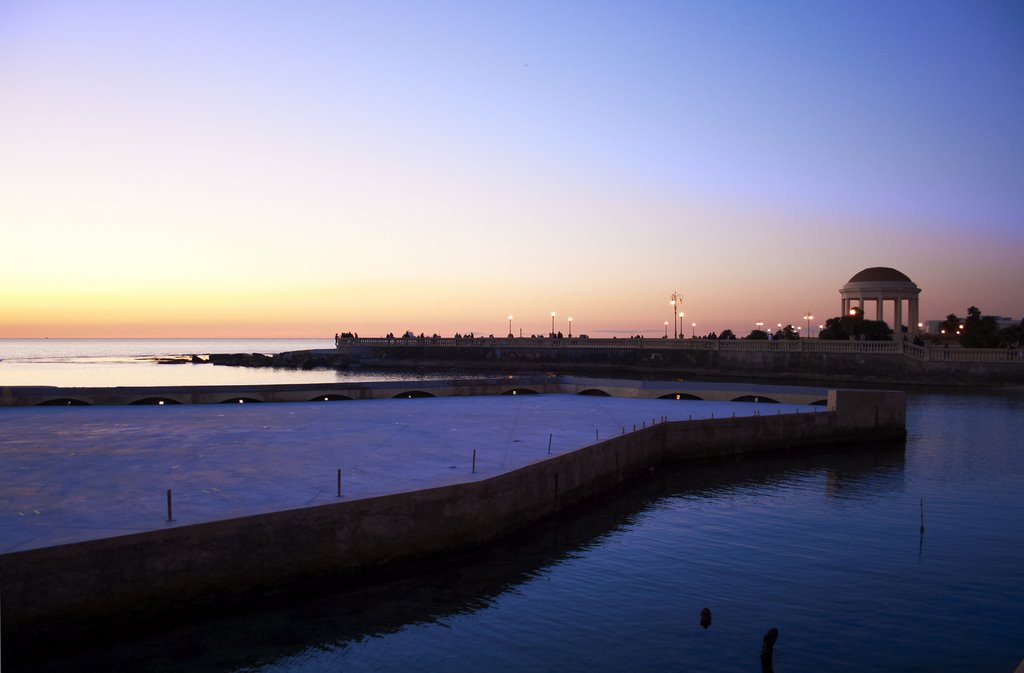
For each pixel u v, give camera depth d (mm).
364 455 23078
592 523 23359
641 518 24125
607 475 26984
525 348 112938
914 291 98188
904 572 19156
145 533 14398
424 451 24000
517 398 43688
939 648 14969
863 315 99125
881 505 26062
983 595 17656
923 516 24547
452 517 18875
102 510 16109
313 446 24594
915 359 78500
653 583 18156
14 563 13062
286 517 16109
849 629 15734
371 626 15375
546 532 22016
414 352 122562
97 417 31500
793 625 15898
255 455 22781
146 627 14383
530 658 14242
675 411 37781
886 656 14609
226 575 15312
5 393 36000
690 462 33594
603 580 18281
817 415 37594
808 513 24938
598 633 15352
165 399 38125
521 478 21141
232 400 39281
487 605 16562
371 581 17375
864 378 81688
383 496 17578
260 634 14836
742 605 16906
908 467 33031
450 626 15484
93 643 13805
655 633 15383
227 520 15352
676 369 98250
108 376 102312
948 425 46281
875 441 39125
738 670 13945
